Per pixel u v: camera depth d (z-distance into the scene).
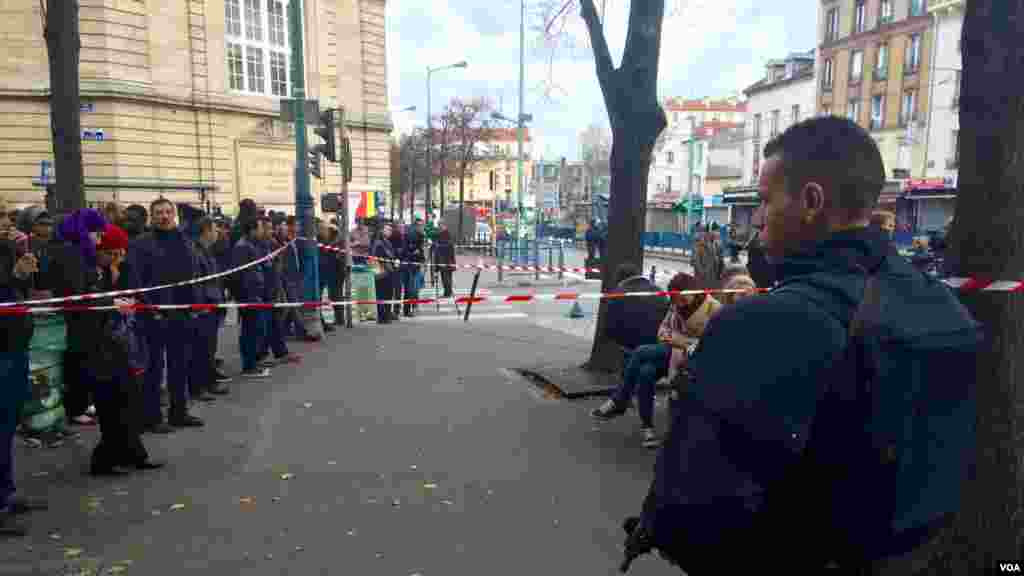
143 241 5.71
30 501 4.28
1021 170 2.39
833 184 1.30
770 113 49.94
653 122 7.26
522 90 26.30
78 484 4.62
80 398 5.63
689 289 5.20
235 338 10.47
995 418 2.41
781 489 1.20
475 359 8.93
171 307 5.61
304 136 10.33
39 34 22.70
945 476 1.28
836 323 1.18
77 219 4.66
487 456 5.23
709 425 1.17
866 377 1.17
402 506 4.31
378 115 32.41
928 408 1.24
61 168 7.02
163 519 4.09
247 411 6.45
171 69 24.89
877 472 1.19
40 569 3.46
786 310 1.19
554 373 7.63
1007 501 2.41
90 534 3.88
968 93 2.50
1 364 3.91
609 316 6.00
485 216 46.38
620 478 4.80
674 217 44.94
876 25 39.34
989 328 2.41
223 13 26.41
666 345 5.50
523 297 7.46
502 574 3.48
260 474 4.84
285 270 9.48
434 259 17.02
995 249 2.42
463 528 4.01
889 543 1.22
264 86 28.25
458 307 14.94
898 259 1.34
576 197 78.56
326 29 29.98
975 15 2.46
